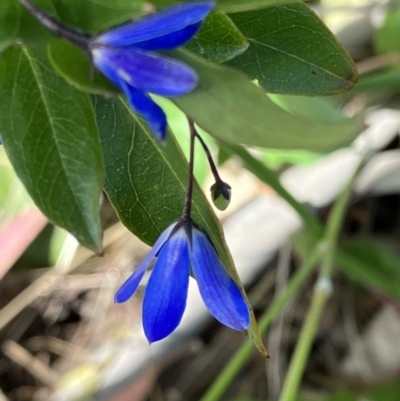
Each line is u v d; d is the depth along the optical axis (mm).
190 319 115
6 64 46
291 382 83
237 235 114
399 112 109
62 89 47
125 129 51
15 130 47
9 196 110
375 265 103
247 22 51
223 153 93
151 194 52
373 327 112
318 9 111
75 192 48
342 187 111
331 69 52
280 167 114
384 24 107
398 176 109
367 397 101
